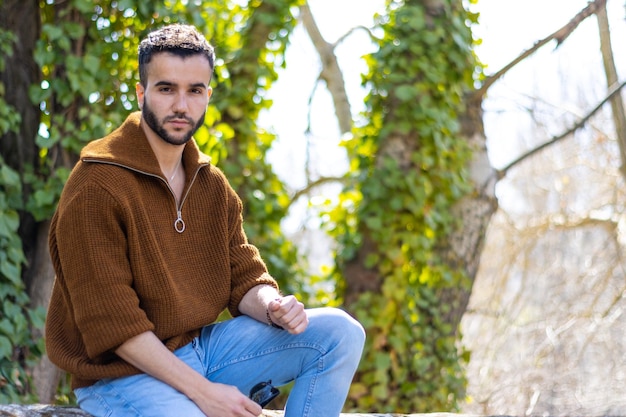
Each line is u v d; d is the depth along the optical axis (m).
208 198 2.30
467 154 5.09
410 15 4.90
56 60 4.21
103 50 4.34
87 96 4.20
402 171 4.85
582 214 9.14
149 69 2.15
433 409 5.01
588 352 8.70
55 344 2.19
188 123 2.16
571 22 5.36
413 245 4.84
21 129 4.20
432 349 5.08
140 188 2.14
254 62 4.96
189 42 2.16
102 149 2.13
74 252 2.04
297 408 2.24
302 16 8.91
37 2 4.31
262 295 2.30
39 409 2.35
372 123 5.05
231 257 2.35
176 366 2.05
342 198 5.18
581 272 9.05
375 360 4.82
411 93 4.79
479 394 8.70
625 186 8.80
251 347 2.28
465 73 5.07
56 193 4.15
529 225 9.12
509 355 8.87
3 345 3.80
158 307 2.13
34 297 4.14
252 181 5.11
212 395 2.05
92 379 2.15
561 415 7.99
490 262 9.20
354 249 5.03
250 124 5.00
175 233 2.21
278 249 5.23
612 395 8.35
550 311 8.97
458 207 5.32
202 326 2.26
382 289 4.89
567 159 9.15
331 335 2.24
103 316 2.02
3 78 4.14
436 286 5.14
